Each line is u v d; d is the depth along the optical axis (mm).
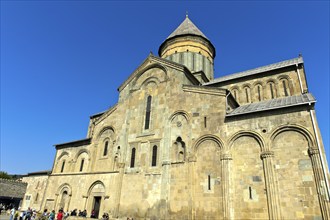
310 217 14758
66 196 27234
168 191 20438
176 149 21875
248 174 17703
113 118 28406
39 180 32469
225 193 17672
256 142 18281
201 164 19891
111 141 27266
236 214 17016
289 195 15812
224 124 20031
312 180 15430
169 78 25484
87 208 24781
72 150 30109
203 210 18312
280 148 17219
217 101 21281
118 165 24734
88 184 25938
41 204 28594
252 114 19047
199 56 36062
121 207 22531
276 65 29859
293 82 27031
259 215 16281
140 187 22312
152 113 25203
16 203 48875
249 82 29812
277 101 20203
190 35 36938
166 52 37812
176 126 22766
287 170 16453
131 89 28438
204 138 20562
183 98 23422
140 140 24625
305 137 16594
